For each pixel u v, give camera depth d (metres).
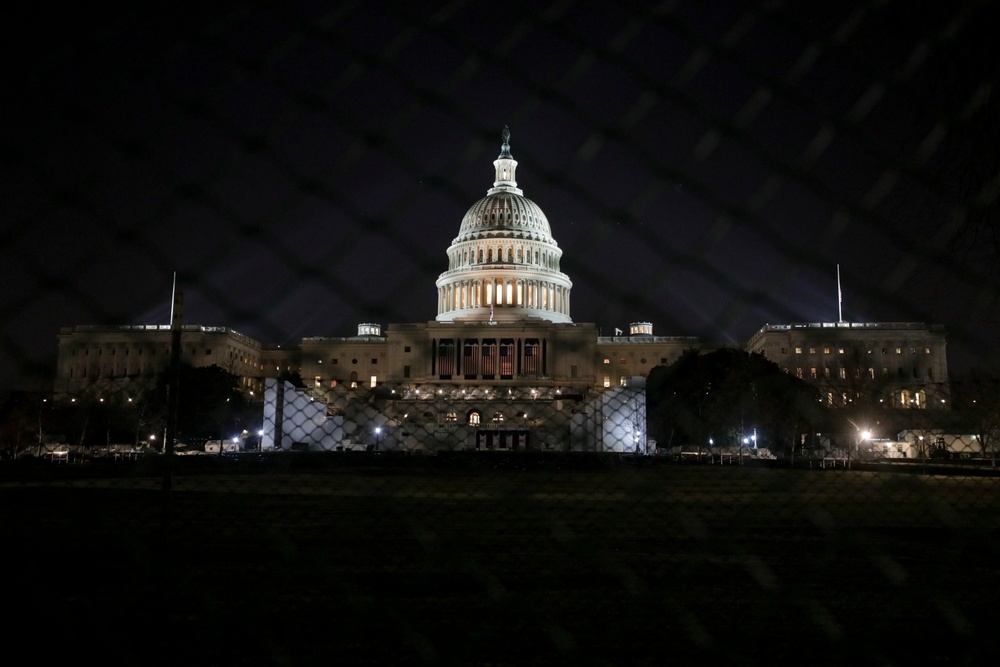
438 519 17.80
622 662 7.50
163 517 9.20
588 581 11.14
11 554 12.61
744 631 8.44
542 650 7.89
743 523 17.88
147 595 9.67
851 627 8.62
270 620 8.84
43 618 8.59
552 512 18.69
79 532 14.73
